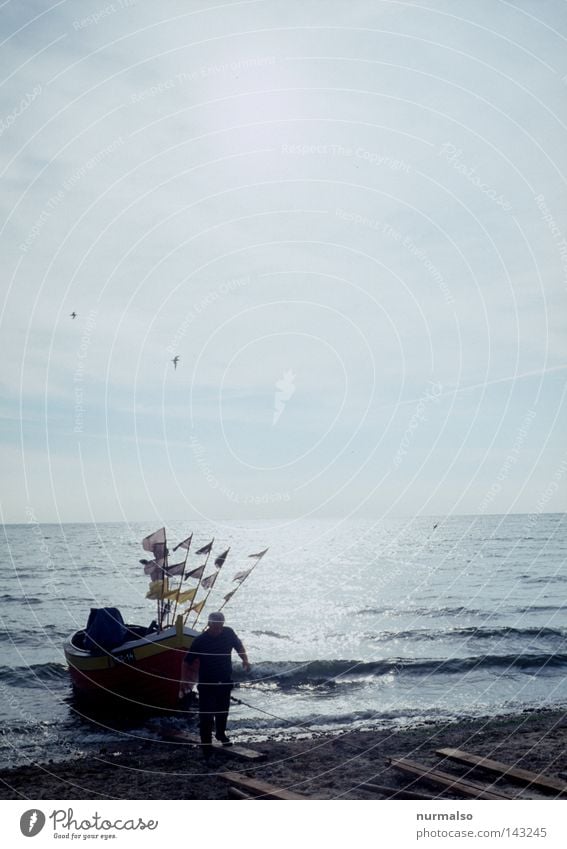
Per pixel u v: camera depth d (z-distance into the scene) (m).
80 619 29.48
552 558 55.44
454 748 9.27
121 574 47.75
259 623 27.30
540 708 13.38
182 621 13.70
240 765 8.79
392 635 24.16
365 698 14.80
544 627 25.12
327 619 28.14
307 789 7.76
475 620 27.55
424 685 16.14
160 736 11.47
